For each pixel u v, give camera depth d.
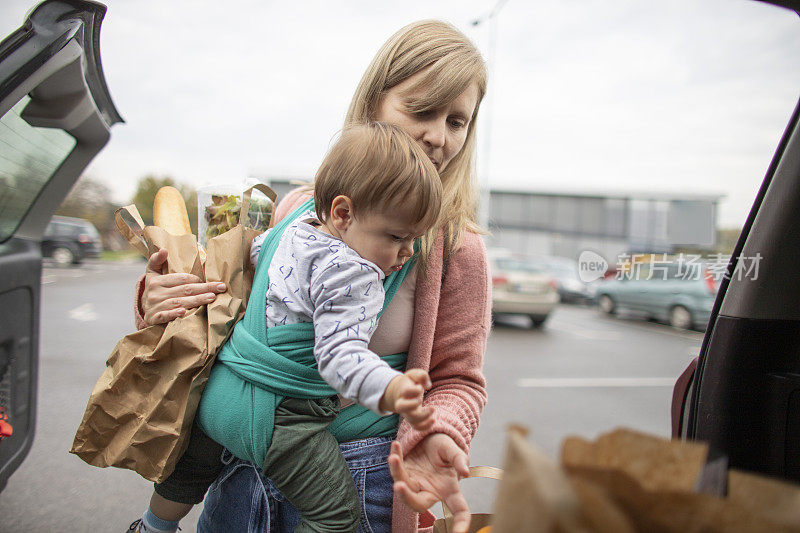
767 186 1.12
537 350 7.14
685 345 7.66
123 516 2.29
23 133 1.57
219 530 0.92
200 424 0.84
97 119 1.71
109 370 0.85
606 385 5.29
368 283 0.79
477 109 1.00
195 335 0.82
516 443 0.40
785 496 0.45
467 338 0.96
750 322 1.16
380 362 0.73
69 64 1.34
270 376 0.80
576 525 0.35
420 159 0.79
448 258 0.97
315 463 0.81
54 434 3.12
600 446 0.47
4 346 1.78
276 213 1.17
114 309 8.34
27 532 2.13
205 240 1.07
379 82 0.93
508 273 8.89
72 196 19.73
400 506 0.90
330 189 0.83
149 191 16.03
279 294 0.83
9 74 1.08
